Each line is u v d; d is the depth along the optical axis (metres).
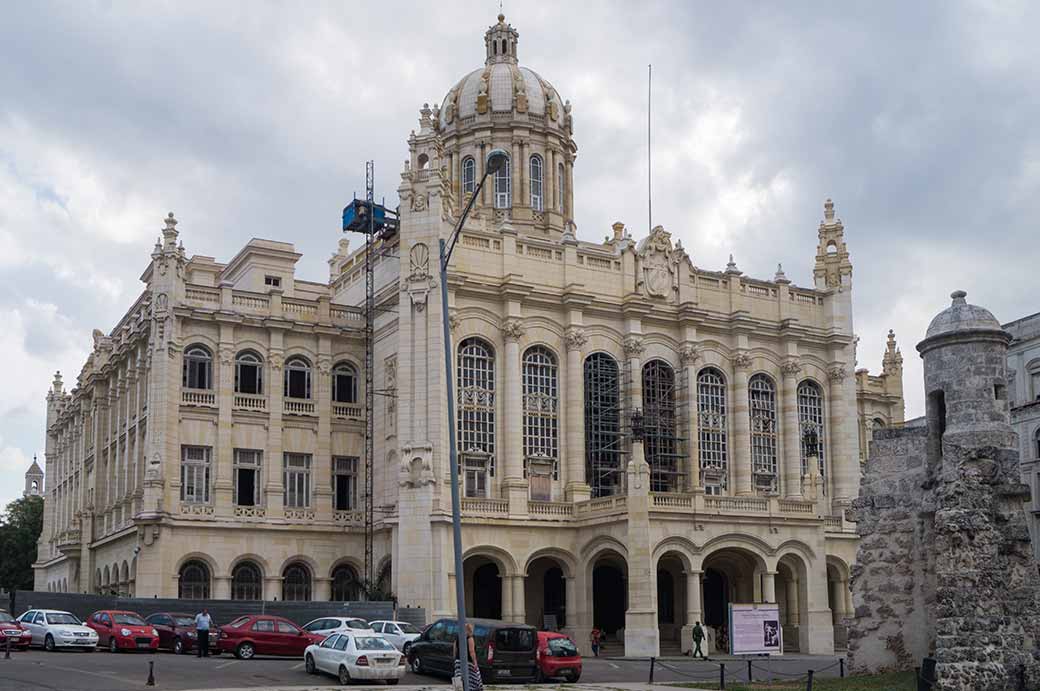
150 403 71.75
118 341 86.38
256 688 39.28
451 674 45.34
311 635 53.41
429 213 72.56
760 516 72.44
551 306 77.25
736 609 64.25
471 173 90.88
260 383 75.44
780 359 86.31
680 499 70.06
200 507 71.00
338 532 74.94
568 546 72.56
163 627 57.19
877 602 42.47
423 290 71.62
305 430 75.88
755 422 84.56
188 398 72.44
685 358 81.38
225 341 73.81
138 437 76.12
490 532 70.31
